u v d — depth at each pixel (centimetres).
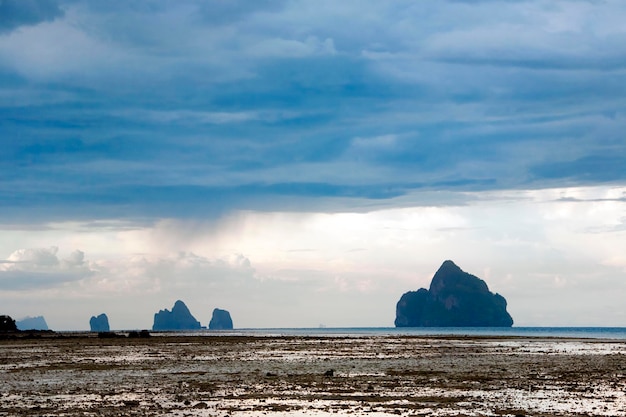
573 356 6256
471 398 3036
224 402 2917
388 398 3034
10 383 3778
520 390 3331
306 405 2820
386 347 8388
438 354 6619
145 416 2545
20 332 16350
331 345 9075
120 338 12744
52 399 3067
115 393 3269
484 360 5609
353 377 4012
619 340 11538
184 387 3503
